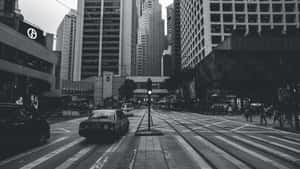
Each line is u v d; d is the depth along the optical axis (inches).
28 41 1270.9
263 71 1711.4
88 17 4347.9
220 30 2242.9
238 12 2261.3
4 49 1071.0
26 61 1275.8
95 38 4291.3
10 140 282.8
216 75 1727.4
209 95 1852.9
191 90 2379.4
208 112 1636.3
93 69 4215.1
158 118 1074.7
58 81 1887.3
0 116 281.7
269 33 1798.7
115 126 395.5
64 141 405.1
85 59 4247.0
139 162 257.4
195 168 234.1
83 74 4212.6
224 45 1829.5
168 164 249.1
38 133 355.6
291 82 759.1
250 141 409.7
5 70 1056.8
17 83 1169.4
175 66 5497.1
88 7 4375.0
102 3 4370.1
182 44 3607.3
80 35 4311.0
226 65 1727.4
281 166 244.1
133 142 391.9
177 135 483.8
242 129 614.5
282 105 741.3
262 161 264.8
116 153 304.8
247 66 1721.2
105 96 3425.2
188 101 2423.7
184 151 318.7
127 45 4498.0
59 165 246.2
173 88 3046.3
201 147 349.1
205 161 264.5
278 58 1724.9
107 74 3496.6
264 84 1705.2
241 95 1697.8
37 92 1259.2
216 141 406.9
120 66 4210.1
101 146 355.6
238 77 1716.3
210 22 2237.9
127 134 499.2
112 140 413.7
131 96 3464.6
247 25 2249.0
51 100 1284.4
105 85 3464.6
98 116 421.1
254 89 1704.0
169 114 1508.4
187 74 2477.9
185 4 3353.8
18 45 1168.8
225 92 1706.4
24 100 1166.3
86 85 3405.5
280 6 2297.0
